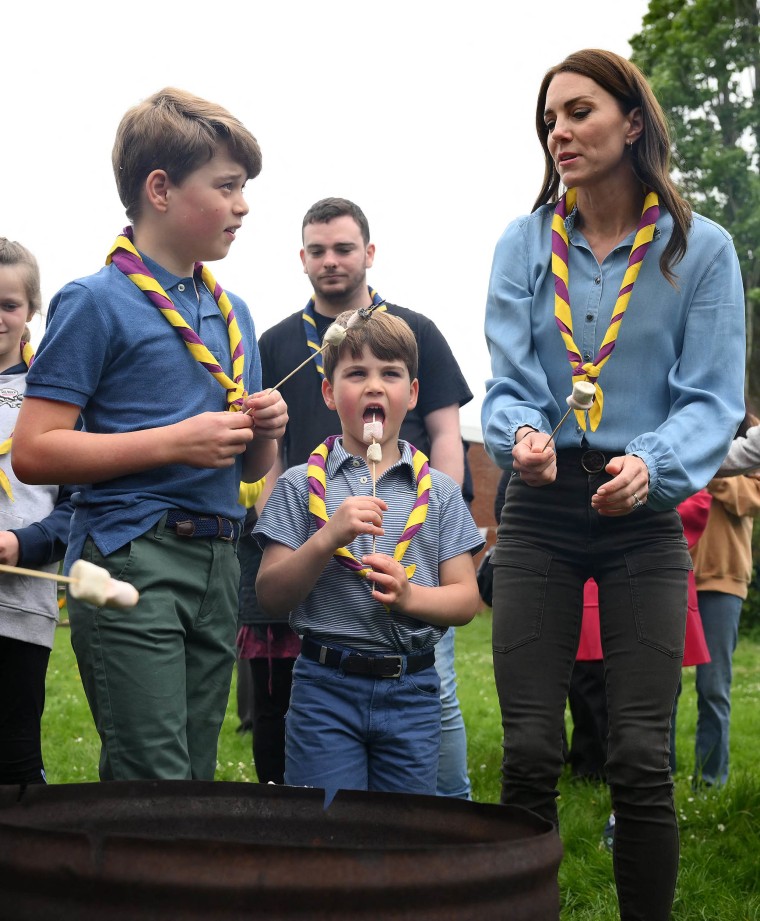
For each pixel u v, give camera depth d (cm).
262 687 436
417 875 170
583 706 553
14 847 173
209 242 306
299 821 226
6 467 366
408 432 426
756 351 2534
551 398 318
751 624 1941
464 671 1230
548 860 187
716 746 533
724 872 400
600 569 304
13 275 374
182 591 288
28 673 357
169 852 168
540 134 332
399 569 305
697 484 292
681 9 2830
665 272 307
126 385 292
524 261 333
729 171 2642
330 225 434
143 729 273
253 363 334
